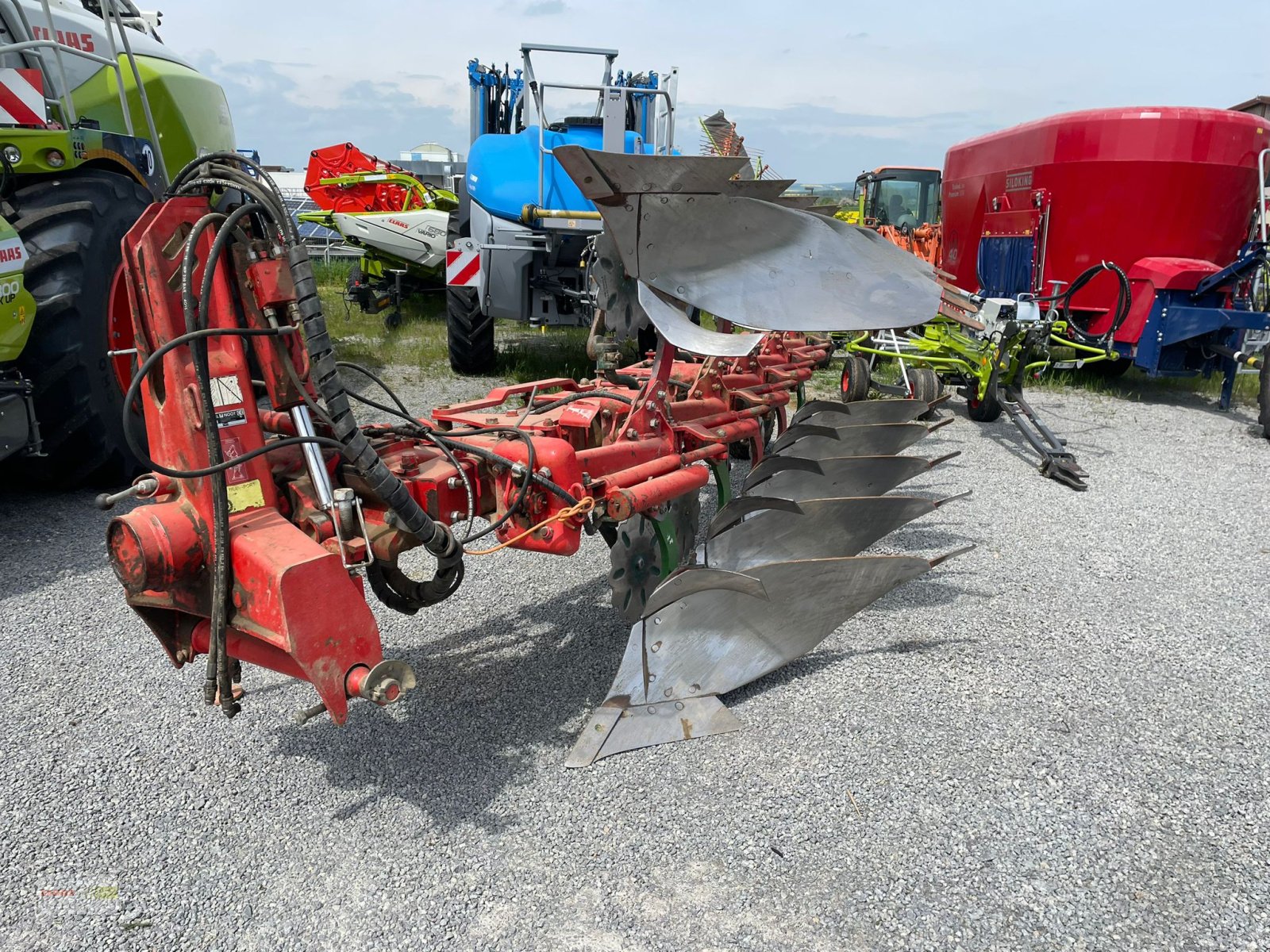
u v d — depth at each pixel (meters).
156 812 2.36
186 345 2.14
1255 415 7.86
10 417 4.03
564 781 2.52
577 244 7.52
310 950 1.94
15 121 4.23
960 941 1.98
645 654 2.76
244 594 2.12
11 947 1.92
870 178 14.20
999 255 9.39
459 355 8.26
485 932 1.99
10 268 3.91
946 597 3.82
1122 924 2.04
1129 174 7.97
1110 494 5.40
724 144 8.82
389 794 2.46
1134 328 8.07
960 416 7.54
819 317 2.83
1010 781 2.55
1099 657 3.30
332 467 2.54
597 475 2.92
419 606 2.67
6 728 2.72
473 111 8.27
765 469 3.97
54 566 3.88
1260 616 3.69
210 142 7.24
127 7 6.66
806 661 3.24
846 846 2.27
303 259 2.14
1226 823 2.39
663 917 2.04
